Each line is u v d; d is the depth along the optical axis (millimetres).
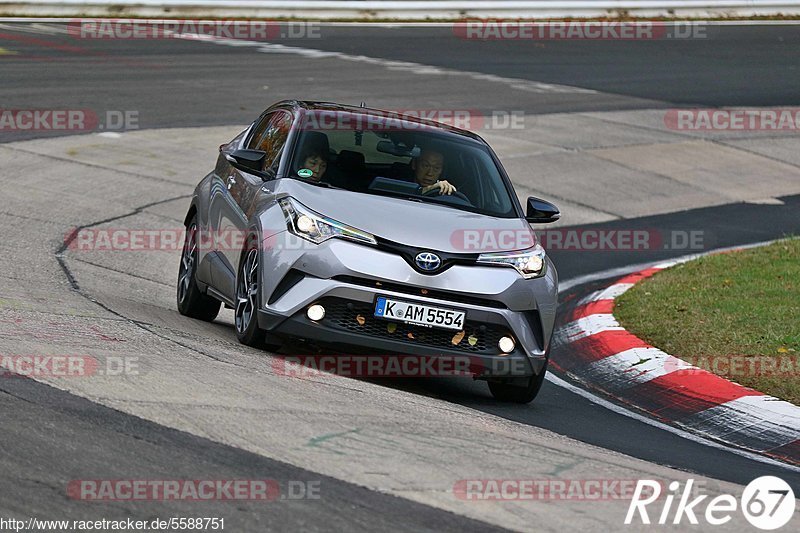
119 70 78375
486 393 28078
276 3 113500
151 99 70125
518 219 28094
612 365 31078
